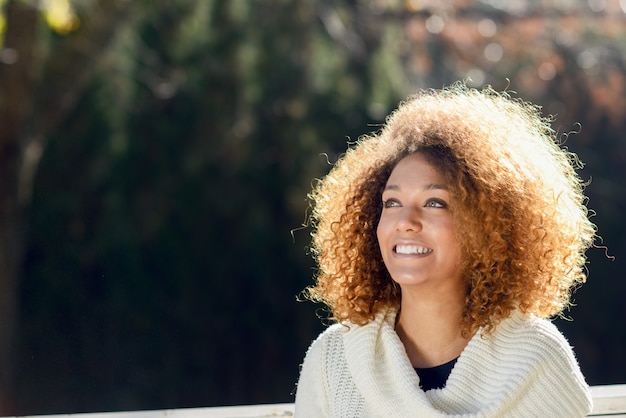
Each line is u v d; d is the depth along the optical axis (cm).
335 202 240
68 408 927
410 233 214
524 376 208
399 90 904
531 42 967
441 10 930
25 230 900
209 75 902
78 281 938
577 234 220
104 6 823
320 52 883
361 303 228
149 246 953
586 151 995
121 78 905
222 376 985
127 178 938
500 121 221
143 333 956
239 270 968
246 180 935
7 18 762
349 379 228
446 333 220
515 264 214
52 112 837
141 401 949
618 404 244
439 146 216
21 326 924
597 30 984
